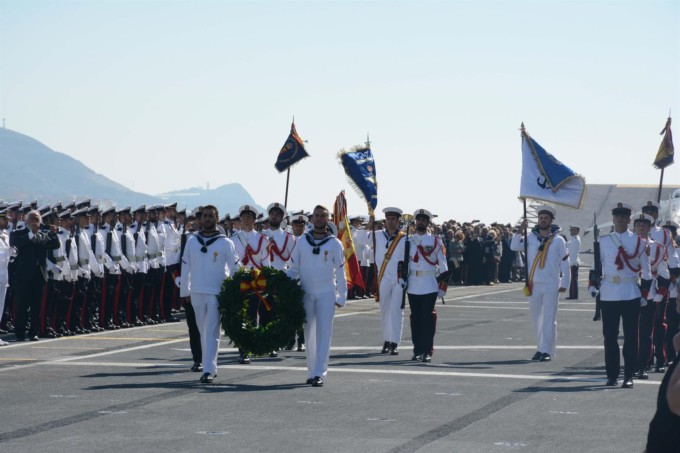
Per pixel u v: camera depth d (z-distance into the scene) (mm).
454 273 51375
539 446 11289
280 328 16328
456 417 13109
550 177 21453
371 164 22484
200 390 15266
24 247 22844
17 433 11836
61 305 23766
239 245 20672
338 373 17516
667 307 18766
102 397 14492
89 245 24578
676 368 6289
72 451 10875
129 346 21547
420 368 18297
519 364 19094
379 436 11797
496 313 32031
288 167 24719
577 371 18047
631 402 14453
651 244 17422
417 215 20406
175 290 28281
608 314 16234
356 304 35969
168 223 27656
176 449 11016
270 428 12250
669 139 21781
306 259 16469
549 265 19969
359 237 38969
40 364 18359
